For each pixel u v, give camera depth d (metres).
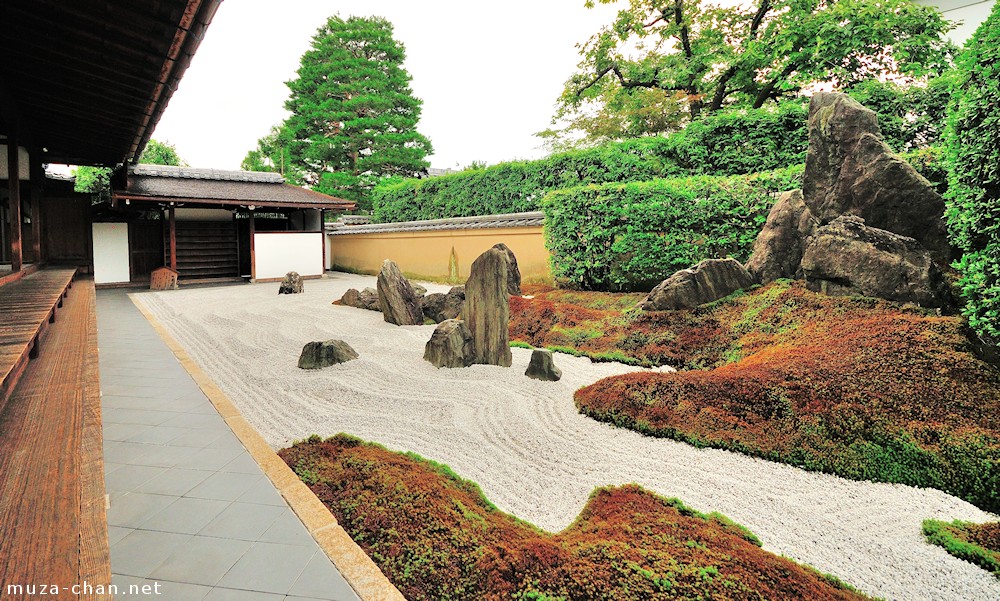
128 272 15.34
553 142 23.11
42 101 6.56
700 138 11.35
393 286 8.40
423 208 20.38
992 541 2.56
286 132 29.95
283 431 4.07
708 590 2.13
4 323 3.23
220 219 16.77
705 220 7.88
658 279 8.58
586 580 2.20
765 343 5.18
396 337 7.36
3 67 5.25
